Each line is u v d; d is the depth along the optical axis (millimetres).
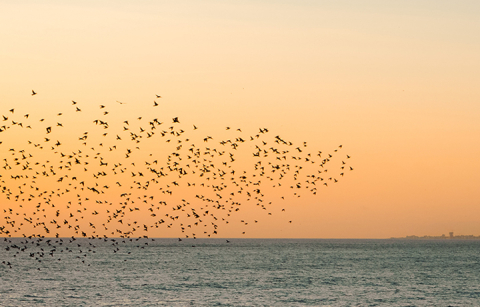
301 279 95875
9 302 67562
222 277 98188
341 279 96625
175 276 99375
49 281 89312
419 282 92938
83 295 73500
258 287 83500
